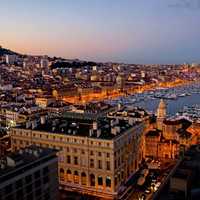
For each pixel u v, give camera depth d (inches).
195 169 3663.9
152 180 6899.6
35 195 4650.6
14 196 4288.9
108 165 6259.8
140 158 7824.8
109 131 6663.4
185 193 3169.3
